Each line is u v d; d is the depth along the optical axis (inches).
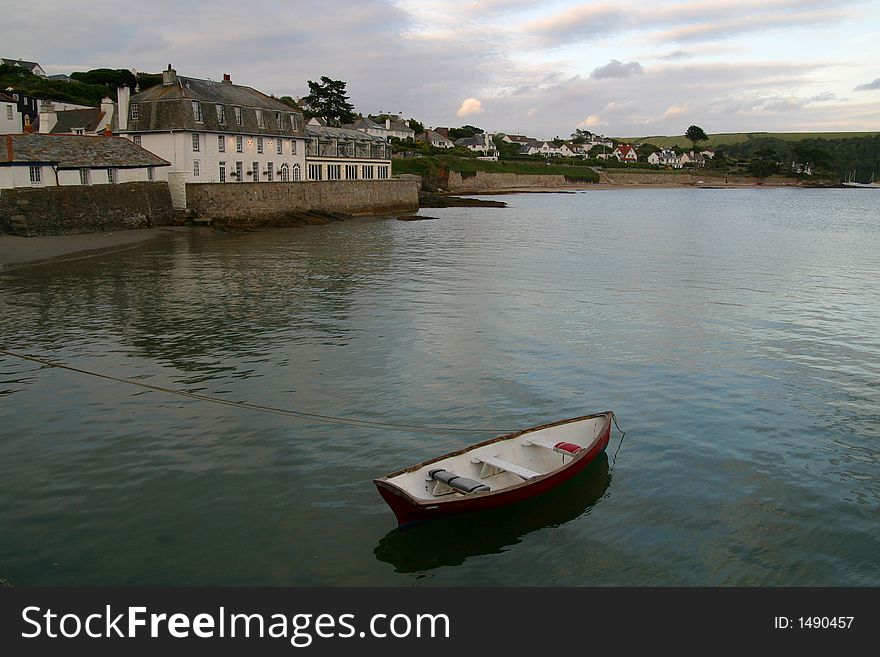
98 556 502.9
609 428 665.0
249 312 1219.9
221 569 491.2
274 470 630.5
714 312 1266.0
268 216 2812.5
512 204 4852.4
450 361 944.9
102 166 2278.5
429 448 679.1
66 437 697.6
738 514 565.6
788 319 1216.2
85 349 992.2
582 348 1016.9
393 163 5895.7
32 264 1732.3
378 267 1749.5
